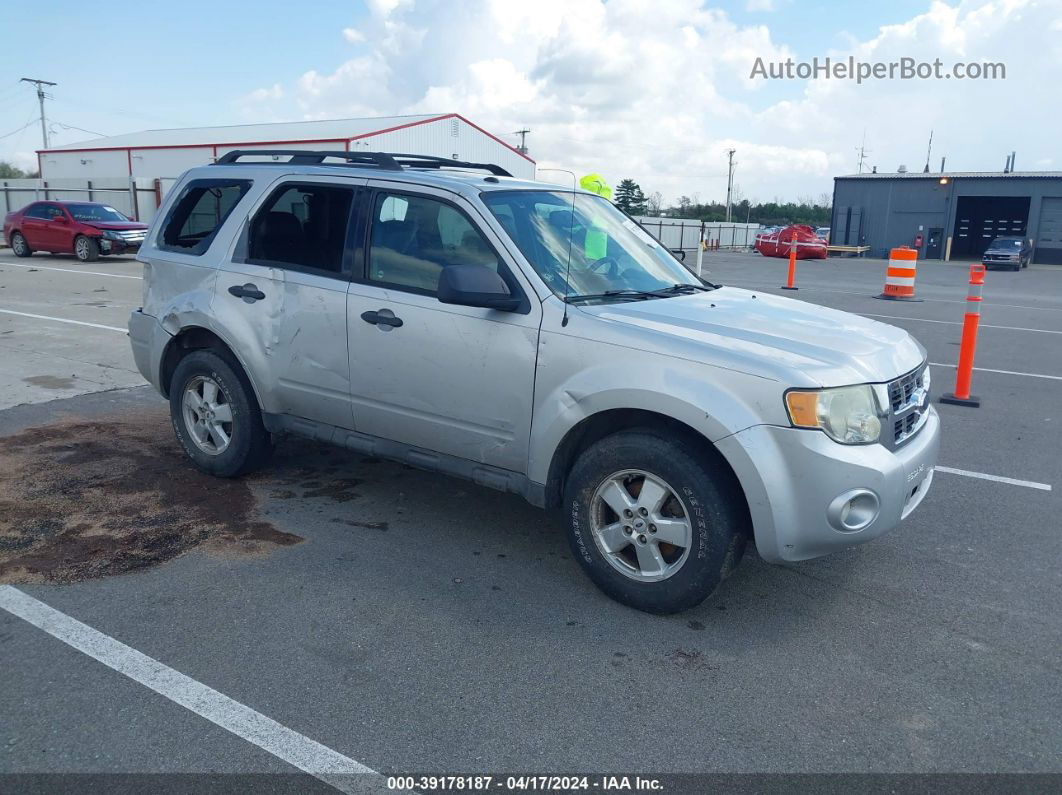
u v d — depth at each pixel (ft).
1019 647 12.10
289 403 16.35
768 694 10.81
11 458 19.01
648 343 12.29
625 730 10.01
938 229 132.98
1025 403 26.86
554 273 13.71
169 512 16.14
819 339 12.86
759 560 14.92
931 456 13.26
